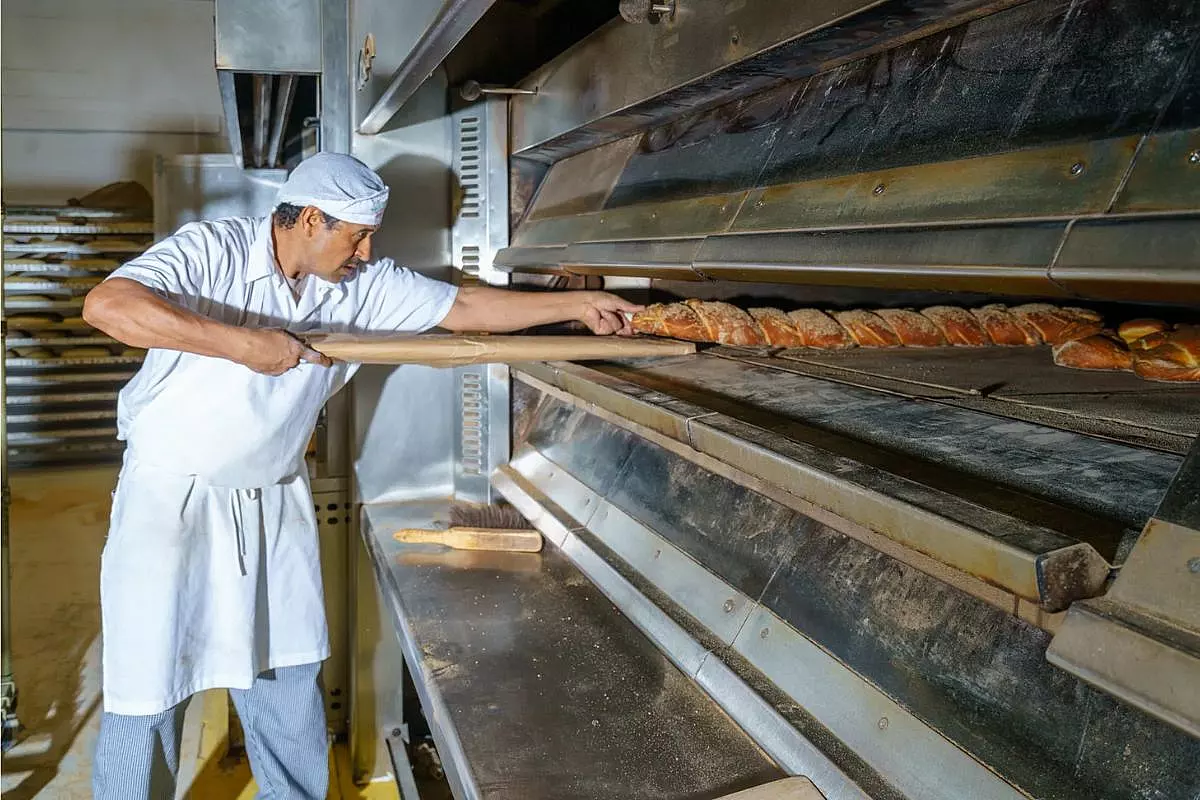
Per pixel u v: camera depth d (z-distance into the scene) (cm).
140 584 215
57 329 629
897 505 101
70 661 378
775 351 229
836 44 141
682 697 163
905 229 114
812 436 140
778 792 121
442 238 300
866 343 221
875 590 140
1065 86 104
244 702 251
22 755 311
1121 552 91
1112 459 120
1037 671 110
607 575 203
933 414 149
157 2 676
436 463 310
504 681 171
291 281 223
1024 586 86
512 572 234
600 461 247
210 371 209
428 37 165
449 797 295
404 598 214
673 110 198
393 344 186
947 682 121
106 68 674
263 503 234
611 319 249
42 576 464
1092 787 98
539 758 143
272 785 257
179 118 696
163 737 229
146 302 172
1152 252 81
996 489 111
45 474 630
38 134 671
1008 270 96
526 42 293
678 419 150
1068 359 195
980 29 124
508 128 291
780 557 163
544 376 232
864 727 128
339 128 288
